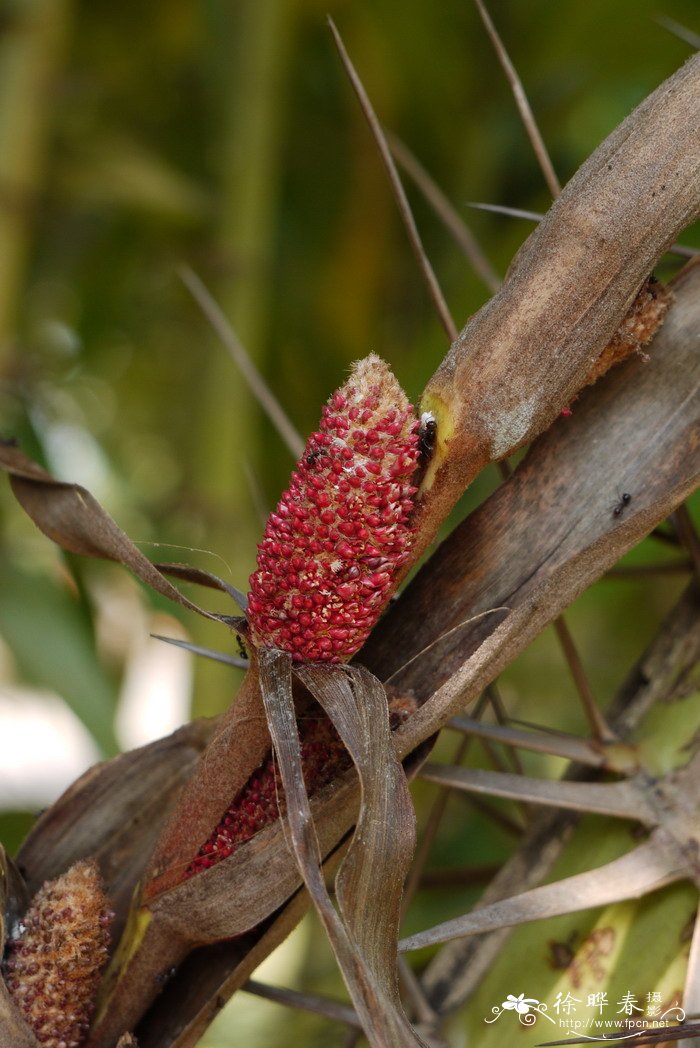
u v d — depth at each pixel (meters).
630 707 0.45
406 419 0.40
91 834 0.45
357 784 0.40
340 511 0.40
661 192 0.40
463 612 0.42
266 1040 0.56
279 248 0.93
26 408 0.76
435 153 0.89
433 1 0.84
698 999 0.41
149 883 0.42
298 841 0.39
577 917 0.44
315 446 0.40
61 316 0.98
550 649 0.86
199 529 0.78
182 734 0.45
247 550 0.77
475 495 0.71
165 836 0.42
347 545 0.40
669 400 0.42
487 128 0.86
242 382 0.78
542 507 0.42
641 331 0.41
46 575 0.71
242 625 0.41
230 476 0.77
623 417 0.42
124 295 0.97
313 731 0.42
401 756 0.40
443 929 0.41
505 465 0.44
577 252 0.40
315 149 0.92
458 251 0.81
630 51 0.78
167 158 0.93
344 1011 0.43
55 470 0.77
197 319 0.96
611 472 0.42
